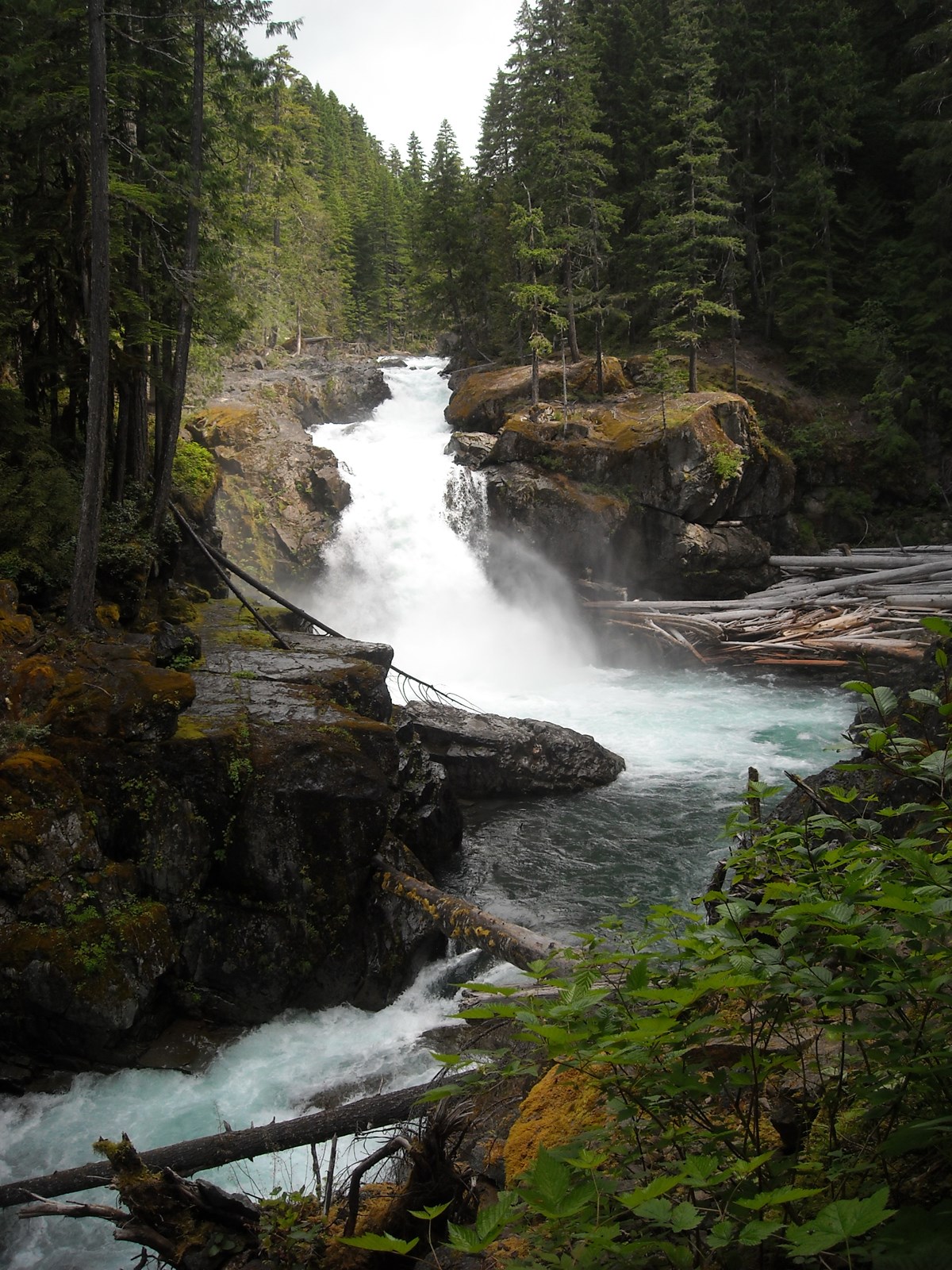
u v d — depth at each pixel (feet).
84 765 37.29
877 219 142.20
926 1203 7.51
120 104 56.24
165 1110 31.12
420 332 242.37
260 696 45.29
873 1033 7.68
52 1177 23.58
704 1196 8.04
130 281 63.52
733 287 132.36
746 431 107.86
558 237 119.65
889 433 122.21
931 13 139.54
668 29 156.35
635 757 67.51
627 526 102.17
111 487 66.49
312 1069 33.35
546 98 127.65
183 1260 14.62
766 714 78.33
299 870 37.91
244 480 101.55
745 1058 8.32
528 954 33.78
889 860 8.87
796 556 113.09
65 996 32.89
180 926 36.68
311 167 238.27
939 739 20.20
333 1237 13.38
